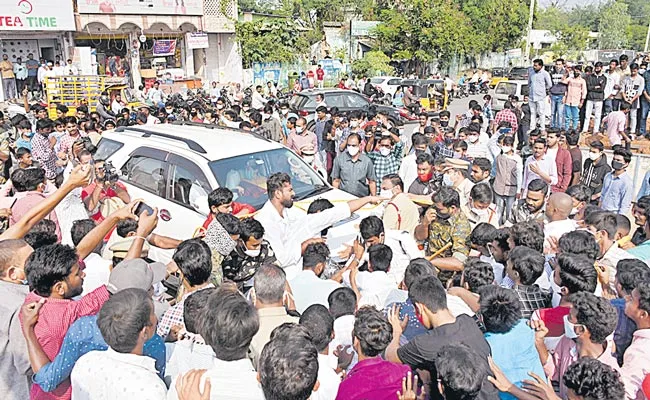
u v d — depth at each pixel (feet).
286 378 7.88
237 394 8.52
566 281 12.03
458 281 16.20
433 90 83.87
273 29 98.17
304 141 33.06
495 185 27.63
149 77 79.71
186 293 12.53
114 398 8.44
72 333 9.80
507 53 154.61
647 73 40.65
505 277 14.49
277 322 11.07
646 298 10.77
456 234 17.49
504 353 10.89
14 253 11.37
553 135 26.23
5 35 66.64
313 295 14.10
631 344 11.03
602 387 8.63
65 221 18.67
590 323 10.43
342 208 18.02
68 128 29.71
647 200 17.06
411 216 19.19
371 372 9.84
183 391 8.60
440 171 24.85
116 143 25.40
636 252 15.90
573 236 14.25
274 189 16.67
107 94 56.90
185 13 82.23
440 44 116.26
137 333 8.89
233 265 14.49
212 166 21.49
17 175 18.13
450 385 8.80
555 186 26.86
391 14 119.75
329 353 11.83
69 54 71.82
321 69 92.63
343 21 133.18
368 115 35.14
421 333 12.03
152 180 22.94
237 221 14.71
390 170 27.61
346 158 25.95
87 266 14.62
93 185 20.20
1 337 10.49
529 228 15.12
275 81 98.12
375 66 109.29
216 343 8.68
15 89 66.08
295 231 16.74
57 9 68.44
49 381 9.54
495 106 64.90
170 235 21.74
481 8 148.97
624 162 23.31
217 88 79.30
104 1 73.05
